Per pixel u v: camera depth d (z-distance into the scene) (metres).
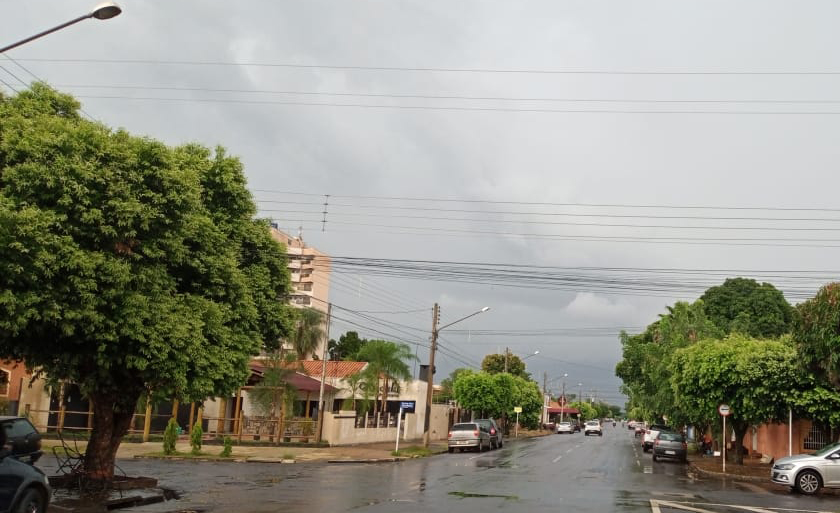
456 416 65.44
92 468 17.62
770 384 29.58
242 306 18.84
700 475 29.02
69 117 16.89
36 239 12.84
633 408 84.44
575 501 17.58
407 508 15.41
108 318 14.61
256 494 17.75
